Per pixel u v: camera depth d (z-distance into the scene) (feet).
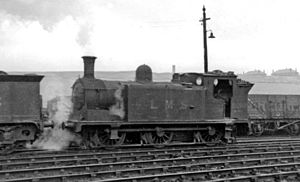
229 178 31.68
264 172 36.42
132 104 51.21
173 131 53.88
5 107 45.06
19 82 45.93
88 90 49.52
